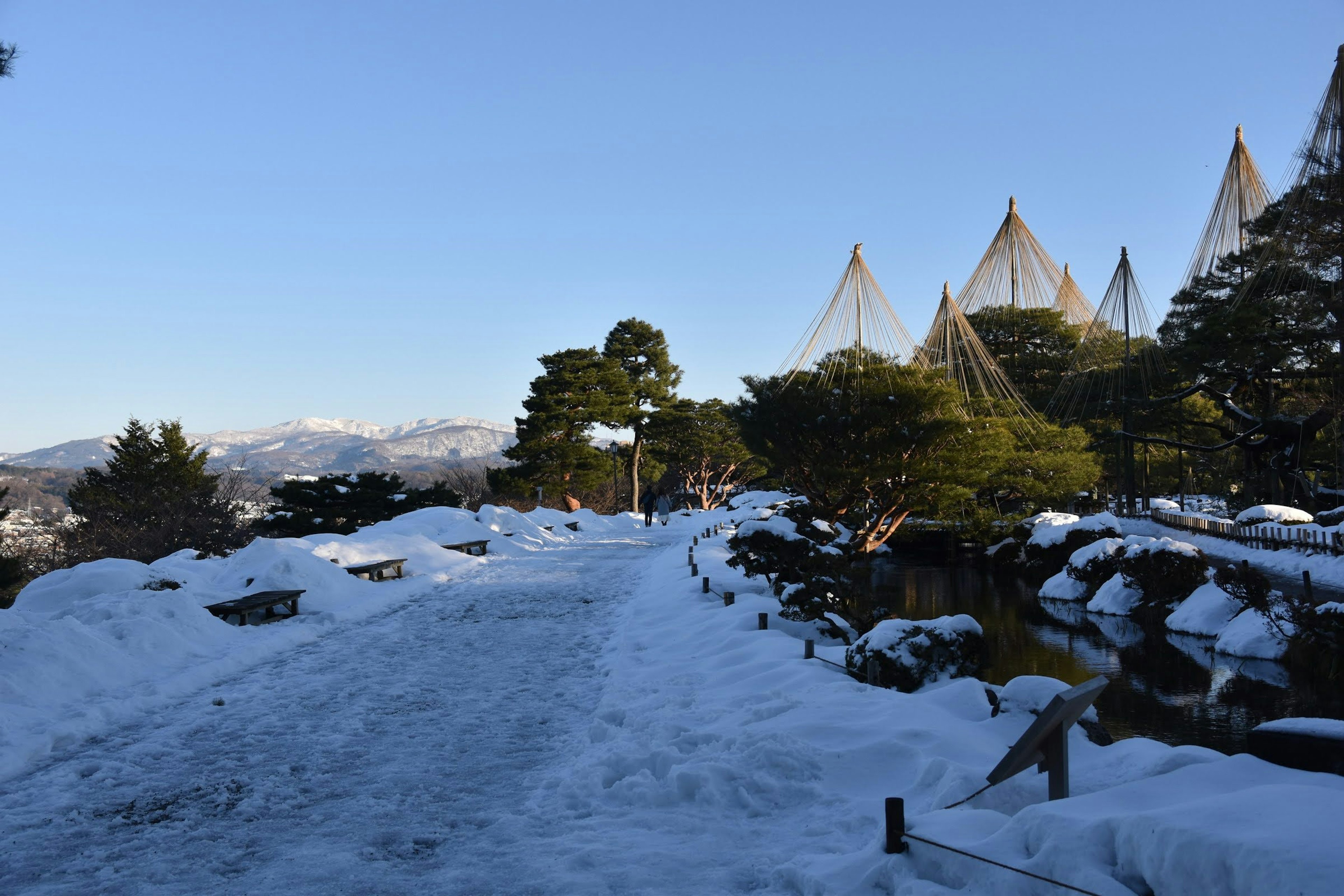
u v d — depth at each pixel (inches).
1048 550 1124.5
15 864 219.8
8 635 395.9
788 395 1014.4
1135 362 1948.8
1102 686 191.0
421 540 994.7
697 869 201.8
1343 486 1483.8
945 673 368.2
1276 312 1327.5
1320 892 121.0
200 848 226.8
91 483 1775.3
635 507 2834.6
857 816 223.6
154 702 384.2
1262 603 628.7
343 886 199.6
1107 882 146.4
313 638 549.3
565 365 2412.6
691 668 426.9
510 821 237.9
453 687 410.6
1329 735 186.9
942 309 1736.0
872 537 1109.1
